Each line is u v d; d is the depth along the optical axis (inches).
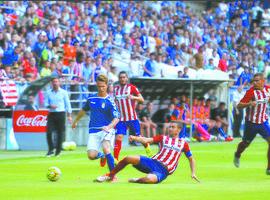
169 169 1236.5
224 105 2822.3
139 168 1243.8
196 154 2032.5
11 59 2420.0
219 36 3676.2
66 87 2372.0
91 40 2898.6
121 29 3216.0
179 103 2630.4
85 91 2438.5
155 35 3351.4
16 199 1045.8
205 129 2728.8
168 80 2556.6
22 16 2839.6
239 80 3115.2
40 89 2223.2
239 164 1646.2
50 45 2576.3
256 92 1481.3
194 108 2687.0
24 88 2305.6
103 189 1159.6
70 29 2871.6
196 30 3631.9
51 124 1920.5
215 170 1553.9
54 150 2076.8
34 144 2210.9
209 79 2657.5
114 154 1699.1
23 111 2218.3
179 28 3523.6
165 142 1239.5
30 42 2615.7
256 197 1083.3
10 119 2265.0
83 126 2425.0
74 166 1619.1
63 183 1256.8
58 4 3088.1
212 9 4013.3
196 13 4045.3
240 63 3356.3
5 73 2282.2
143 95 2645.2
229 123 2849.4
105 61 2645.2
